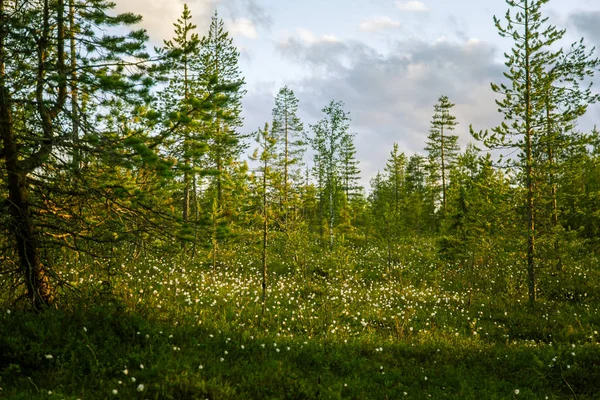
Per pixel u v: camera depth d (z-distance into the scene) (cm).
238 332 1062
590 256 2572
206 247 916
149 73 822
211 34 2734
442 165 4403
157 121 757
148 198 923
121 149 773
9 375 610
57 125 779
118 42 796
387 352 1089
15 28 734
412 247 3222
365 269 2506
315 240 3152
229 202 1603
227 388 676
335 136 3619
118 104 808
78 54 816
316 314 1426
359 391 796
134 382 647
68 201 883
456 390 868
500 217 1888
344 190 4512
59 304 881
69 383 627
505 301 1828
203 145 838
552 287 2023
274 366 834
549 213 1856
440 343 1202
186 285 1497
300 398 721
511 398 831
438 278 2302
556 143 1778
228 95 812
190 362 766
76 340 740
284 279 1986
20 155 825
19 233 792
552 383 941
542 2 1762
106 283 1004
